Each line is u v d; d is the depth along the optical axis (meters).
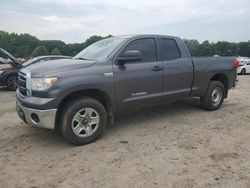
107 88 4.75
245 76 19.94
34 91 4.37
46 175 3.63
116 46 5.11
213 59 6.63
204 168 3.74
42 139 4.97
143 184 3.35
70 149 4.48
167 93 5.70
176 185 3.32
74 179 3.50
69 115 4.40
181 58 5.96
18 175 3.65
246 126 5.62
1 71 11.02
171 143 4.67
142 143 4.68
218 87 6.82
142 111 6.84
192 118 6.21
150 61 5.43
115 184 3.36
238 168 3.73
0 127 5.71
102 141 4.80
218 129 5.43
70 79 4.35
